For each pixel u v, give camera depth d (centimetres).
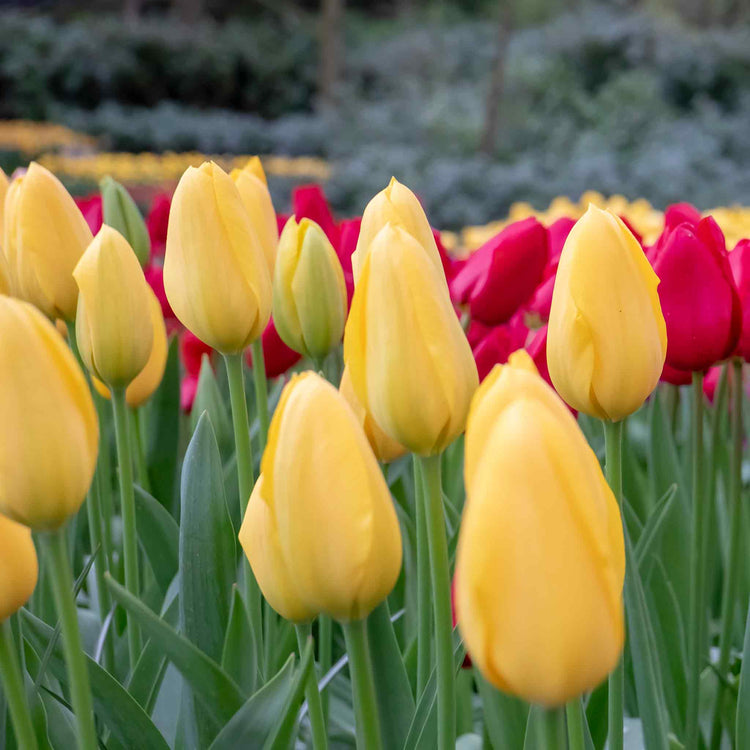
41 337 97
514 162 1411
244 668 110
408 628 128
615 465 105
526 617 91
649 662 111
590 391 104
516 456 91
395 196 108
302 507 97
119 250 109
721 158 1312
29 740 102
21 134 1510
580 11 1912
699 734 129
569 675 91
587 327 103
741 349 122
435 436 100
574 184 1072
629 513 129
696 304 116
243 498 113
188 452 112
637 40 1664
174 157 1190
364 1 2472
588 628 91
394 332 100
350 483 97
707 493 131
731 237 287
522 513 91
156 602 127
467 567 91
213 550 112
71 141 1487
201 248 109
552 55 1711
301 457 97
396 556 98
